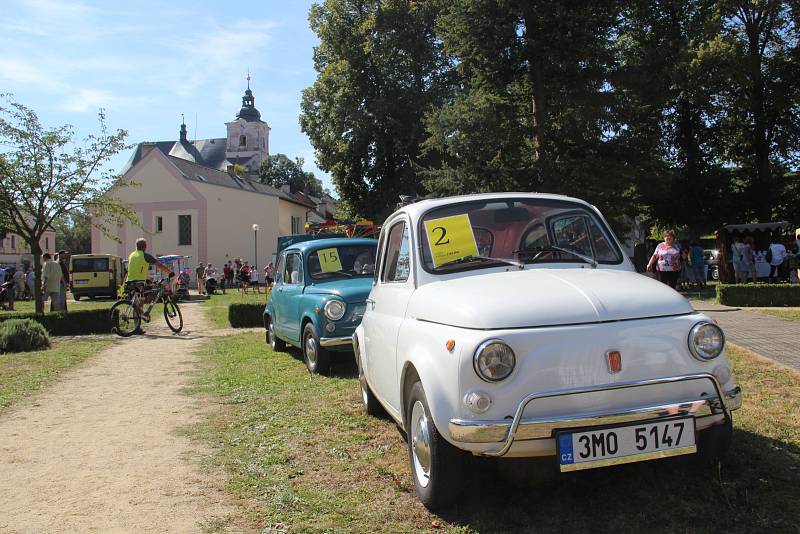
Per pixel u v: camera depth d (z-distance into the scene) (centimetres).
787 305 1477
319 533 343
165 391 743
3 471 464
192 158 9531
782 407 518
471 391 314
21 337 1095
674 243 1381
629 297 347
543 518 349
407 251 454
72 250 9862
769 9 2975
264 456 479
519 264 419
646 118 2514
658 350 328
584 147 2272
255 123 9981
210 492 411
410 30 3659
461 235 434
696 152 3241
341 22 3859
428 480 357
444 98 3669
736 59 2792
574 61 2080
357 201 4275
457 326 338
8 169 1468
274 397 680
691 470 396
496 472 414
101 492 417
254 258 4875
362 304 789
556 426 307
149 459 485
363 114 3738
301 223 6031
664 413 318
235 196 4866
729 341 883
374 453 476
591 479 397
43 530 359
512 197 464
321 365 795
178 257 3547
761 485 370
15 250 5928
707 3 3067
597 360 319
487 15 2094
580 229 459
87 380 822
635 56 2734
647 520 340
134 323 1340
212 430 562
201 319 1806
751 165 3306
